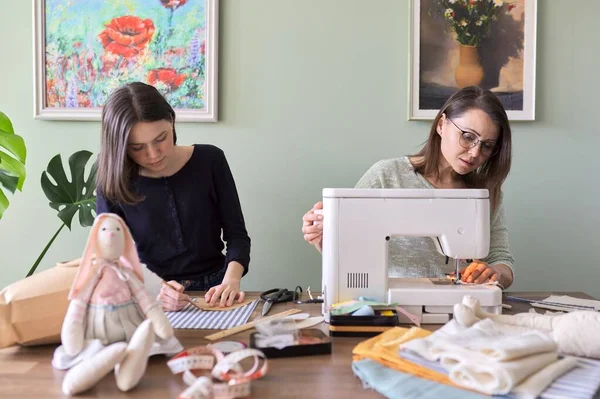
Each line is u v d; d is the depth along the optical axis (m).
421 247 1.56
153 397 0.64
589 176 2.03
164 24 1.98
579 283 2.04
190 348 0.83
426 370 0.68
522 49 1.98
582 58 2.01
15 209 2.02
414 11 1.97
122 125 1.26
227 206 1.60
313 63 2.00
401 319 1.03
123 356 0.66
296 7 2.00
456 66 1.98
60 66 1.99
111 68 1.99
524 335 0.73
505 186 2.03
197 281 1.56
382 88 2.01
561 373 0.67
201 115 1.98
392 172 1.60
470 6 1.98
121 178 1.29
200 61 1.98
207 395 0.61
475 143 1.36
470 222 1.06
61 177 1.81
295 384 0.68
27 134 2.02
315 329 0.89
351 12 2.00
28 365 0.76
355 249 1.05
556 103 2.01
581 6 2.00
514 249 2.04
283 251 2.03
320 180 2.02
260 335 0.84
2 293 0.83
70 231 2.02
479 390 0.62
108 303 0.73
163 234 1.54
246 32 2.00
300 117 2.01
